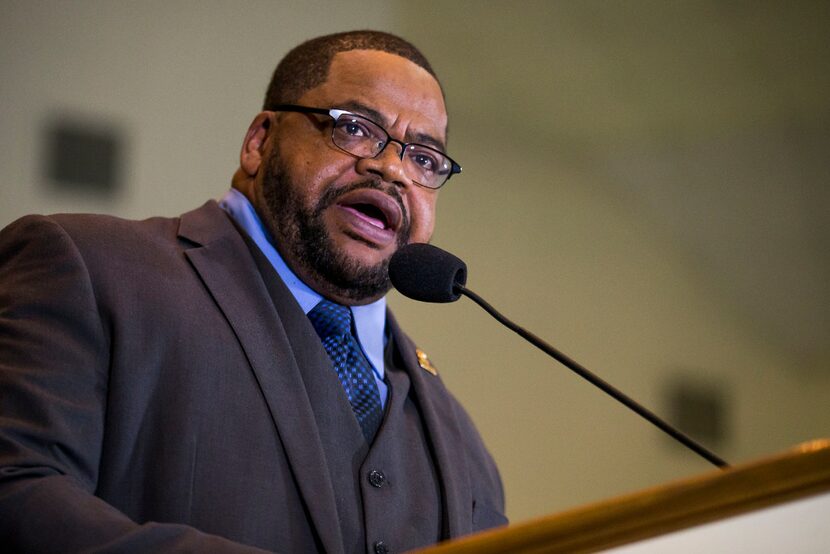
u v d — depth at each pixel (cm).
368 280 600
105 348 505
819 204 1872
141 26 1249
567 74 1681
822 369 2023
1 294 515
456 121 1770
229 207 625
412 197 620
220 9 1301
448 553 295
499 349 1759
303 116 619
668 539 278
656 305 1944
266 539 489
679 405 1919
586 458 1817
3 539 418
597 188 1922
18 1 1184
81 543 403
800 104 1722
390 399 591
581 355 1847
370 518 529
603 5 1506
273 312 559
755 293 2002
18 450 446
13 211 1160
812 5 1491
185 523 479
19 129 1173
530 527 289
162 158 1249
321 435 540
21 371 478
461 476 595
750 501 274
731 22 1540
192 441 494
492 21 1535
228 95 1297
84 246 531
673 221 1964
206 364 515
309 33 1362
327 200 598
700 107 1756
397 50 653
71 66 1208
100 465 485
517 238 1819
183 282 543
